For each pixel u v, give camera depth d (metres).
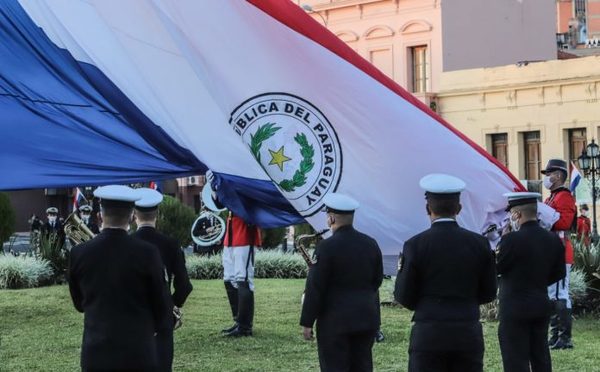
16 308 16.58
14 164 9.70
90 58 10.03
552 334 12.61
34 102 9.85
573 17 90.62
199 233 16.86
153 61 10.15
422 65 51.12
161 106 10.10
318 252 8.50
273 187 10.30
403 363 11.35
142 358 7.07
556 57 55.56
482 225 10.84
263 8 10.38
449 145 10.70
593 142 36.56
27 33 9.96
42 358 11.86
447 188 7.70
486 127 48.53
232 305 13.59
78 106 9.96
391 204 10.55
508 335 9.27
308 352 12.09
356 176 10.48
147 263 7.15
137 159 10.03
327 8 54.06
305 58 10.45
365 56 52.81
